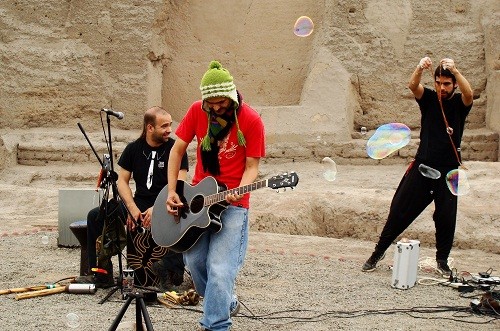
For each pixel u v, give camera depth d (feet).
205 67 67.26
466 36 60.03
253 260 31.01
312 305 23.61
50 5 65.26
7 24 64.85
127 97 64.13
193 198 18.99
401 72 60.95
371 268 29.14
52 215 45.29
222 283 18.39
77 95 64.23
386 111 61.05
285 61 66.03
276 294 25.13
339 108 59.57
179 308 22.61
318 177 55.21
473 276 27.45
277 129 59.67
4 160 58.59
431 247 39.04
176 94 67.36
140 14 64.54
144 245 24.53
